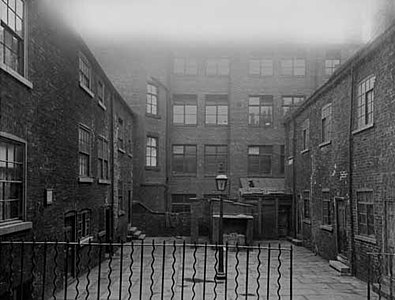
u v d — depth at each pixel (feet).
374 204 40.42
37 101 29.89
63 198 36.27
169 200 97.60
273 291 37.19
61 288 35.42
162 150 92.94
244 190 86.43
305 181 70.44
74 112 40.09
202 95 100.27
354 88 46.47
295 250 66.85
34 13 29.30
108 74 87.71
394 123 36.42
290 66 100.12
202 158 99.30
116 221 63.98
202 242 74.13
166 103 95.86
